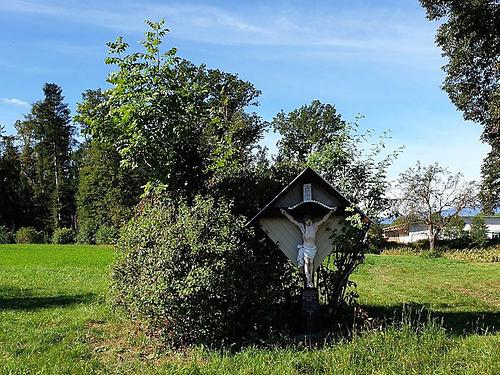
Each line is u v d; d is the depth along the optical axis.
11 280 21.62
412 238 63.41
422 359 8.31
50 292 17.98
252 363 8.41
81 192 66.50
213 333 9.76
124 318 11.87
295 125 65.12
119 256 11.05
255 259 10.40
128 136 12.00
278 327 10.54
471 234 54.78
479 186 45.59
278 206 10.82
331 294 11.27
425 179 54.22
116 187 61.38
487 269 30.50
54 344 10.38
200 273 9.30
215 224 9.99
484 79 30.31
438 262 36.91
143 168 12.34
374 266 31.84
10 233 63.34
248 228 10.59
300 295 10.96
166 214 10.39
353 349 8.73
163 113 11.68
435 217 53.91
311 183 10.88
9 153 77.81
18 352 9.76
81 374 8.35
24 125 81.50
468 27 27.30
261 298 10.30
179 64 12.14
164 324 10.05
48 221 76.69
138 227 10.67
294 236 10.91
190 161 12.02
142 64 11.82
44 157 79.62
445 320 12.73
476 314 13.80
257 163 12.59
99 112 12.16
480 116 31.16
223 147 12.33
